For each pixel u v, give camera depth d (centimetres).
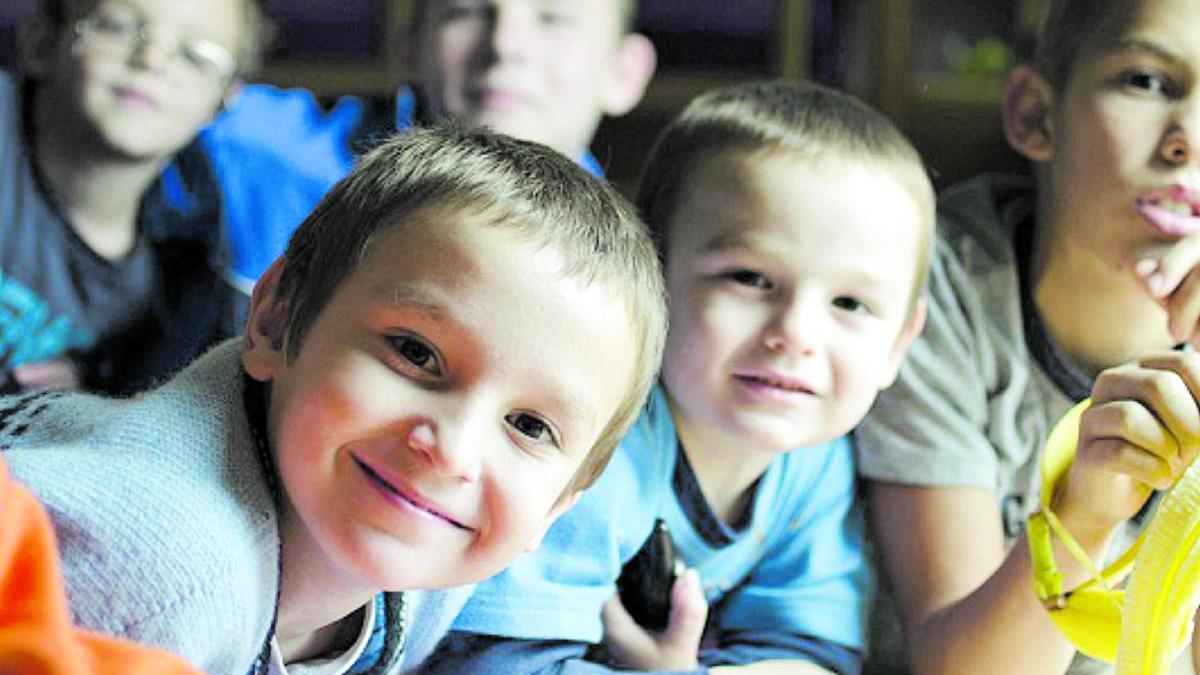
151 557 53
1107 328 89
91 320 103
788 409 79
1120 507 69
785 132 82
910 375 89
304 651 67
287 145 112
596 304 58
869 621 88
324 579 61
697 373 80
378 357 55
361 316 56
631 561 83
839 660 85
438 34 108
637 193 88
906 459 88
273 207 109
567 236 58
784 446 80
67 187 103
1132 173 85
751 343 79
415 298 55
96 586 52
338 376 55
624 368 60
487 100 106
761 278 79
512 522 57
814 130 82
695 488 84
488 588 76
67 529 53
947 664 81
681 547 84
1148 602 59
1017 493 90
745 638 86
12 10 129
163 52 102
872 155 82
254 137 112
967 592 84
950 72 147
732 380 80
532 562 77
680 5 142
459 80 107
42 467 54
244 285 105
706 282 80
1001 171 140
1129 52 84
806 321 78
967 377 90
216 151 109
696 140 84
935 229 92
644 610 83
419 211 58
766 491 86
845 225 79
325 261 59
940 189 102
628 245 61
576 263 58
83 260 103
